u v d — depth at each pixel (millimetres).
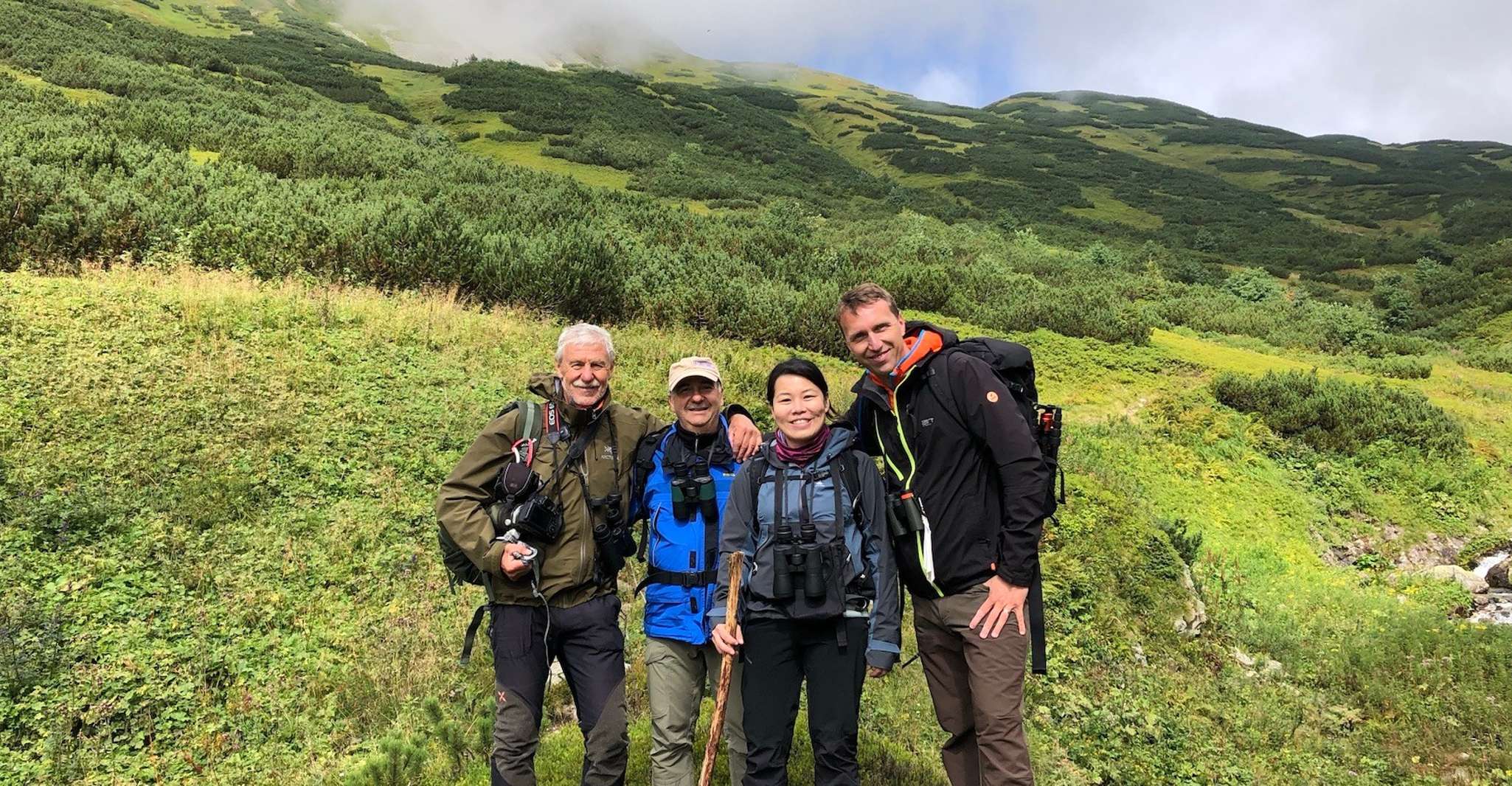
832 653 3064
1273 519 14531
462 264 14125
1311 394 18094
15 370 7359
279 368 8656
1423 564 14477
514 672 3170
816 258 26188
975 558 3297
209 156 23469
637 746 4305
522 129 60594
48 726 4277
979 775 3639
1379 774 6891
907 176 82750
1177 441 16094
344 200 18844
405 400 8766
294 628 5406
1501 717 7656
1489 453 17953
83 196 12602
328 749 4570
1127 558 9359
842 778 3068
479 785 4039
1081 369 19047
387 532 6555
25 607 4875
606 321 15375
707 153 67312
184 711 4613
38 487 5922
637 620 6074
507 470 3148
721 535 3189
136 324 8930
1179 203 81500
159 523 5930
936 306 22438
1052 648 7883
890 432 3371
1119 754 6523
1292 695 8305
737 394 12133
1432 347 32656
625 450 3344
